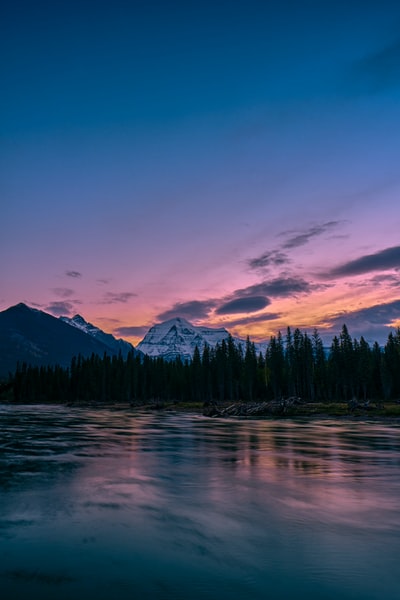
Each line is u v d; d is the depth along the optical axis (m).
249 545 11.60
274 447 33.47
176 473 21.94
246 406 84.88
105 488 18.34
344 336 127.94
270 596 8.71
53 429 50.28
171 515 14.34
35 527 13.06
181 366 183.12
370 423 62.16
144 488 18.38
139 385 192.50
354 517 14.12
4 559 10.59
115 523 13.48
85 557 10.74
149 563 10.38
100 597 8.65
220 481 19.91
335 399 132.38
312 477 20.89
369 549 11.30
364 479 20.39
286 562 10.45
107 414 92.44
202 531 12.73
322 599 8.59
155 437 41.59
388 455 28.91
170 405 127.19
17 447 32.50
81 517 14.09
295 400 95.44
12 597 8.62
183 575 9.71
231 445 34.84
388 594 8.82
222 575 9.73
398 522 13.59
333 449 32.16
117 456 28.14
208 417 81.38
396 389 128.38
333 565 10.27
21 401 195.75
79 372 196.00
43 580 9.43
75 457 27.52
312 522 13.61
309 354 140.75
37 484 19.06
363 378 123.50
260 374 154.50
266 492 17.66
